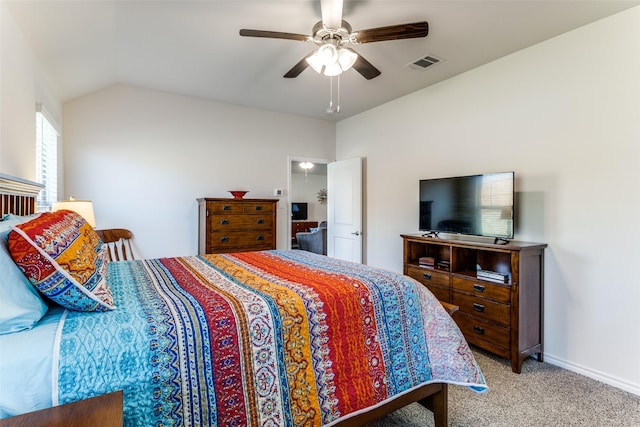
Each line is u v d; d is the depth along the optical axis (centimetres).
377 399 141
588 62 233
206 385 107
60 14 197
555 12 217
